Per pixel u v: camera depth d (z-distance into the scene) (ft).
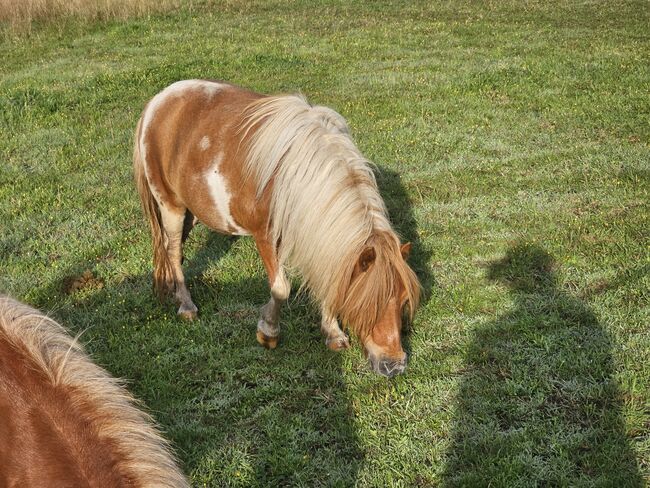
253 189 14.48
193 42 46.93
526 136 29.09
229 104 15.72
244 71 40.04
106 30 51.34
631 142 27.89
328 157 13.30
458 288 18.56
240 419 14.42
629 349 15.83
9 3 52.49
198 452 13.55
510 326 16.89
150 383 15.38
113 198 24.53
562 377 15.17
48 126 31.99
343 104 33.42
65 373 7.34
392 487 12.67
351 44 45.19
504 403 14.49
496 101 33.50
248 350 16.48
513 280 18.95
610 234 20.85
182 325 17.39
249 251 20.83
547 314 17.33
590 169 25.62
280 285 15.39
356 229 12.62
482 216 22.57
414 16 53.67
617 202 22.95
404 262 12.48
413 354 16.19
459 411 14.39
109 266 20.20
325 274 12.93
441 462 13.19
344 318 12.95
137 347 16.51
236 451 13.52
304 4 58.75
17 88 36.68
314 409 14.70
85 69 41.22
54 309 17.98
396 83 36.65
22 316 8.06
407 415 14.39
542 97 33.55
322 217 12.97
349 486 12.76
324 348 16.49
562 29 47.75
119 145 29.35
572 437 13.52
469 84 35.91
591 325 16.76
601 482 12.40
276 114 14.29
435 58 41.42
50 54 45.73
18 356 7.52
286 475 13.12
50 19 53.11
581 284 18.40
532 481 12.66
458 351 16.19
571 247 20.26
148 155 16.98
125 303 18.43
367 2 59.00
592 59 39.40
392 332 12.51
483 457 13.16
